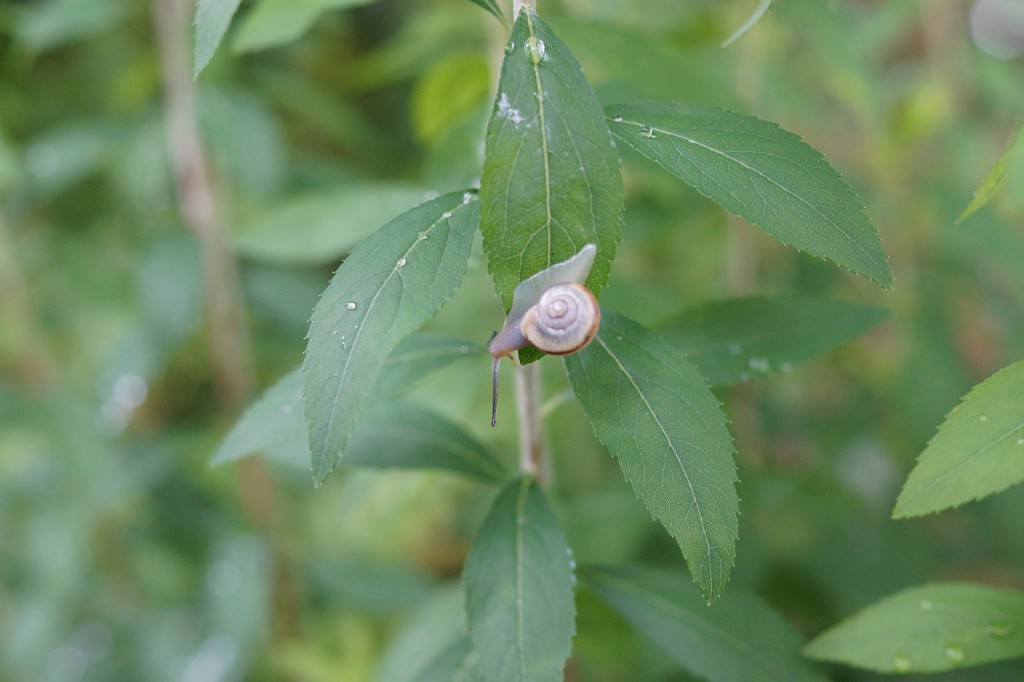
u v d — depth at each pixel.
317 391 0.38
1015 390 0.40
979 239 0.64
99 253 0.80
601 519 0.59
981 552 0.73
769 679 0.45
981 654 0.42
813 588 0.65
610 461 0.72
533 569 0.43
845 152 0.79
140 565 0.78
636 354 0.40
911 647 0.43
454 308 0.71
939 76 0.74
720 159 0.39
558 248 0.38
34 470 0.78
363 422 0.47
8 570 0.78
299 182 0.75
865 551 0.68
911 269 0.69
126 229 0.81
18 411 0.69
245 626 0.68
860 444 0.80
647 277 0.78
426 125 0.58
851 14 0.76
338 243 0.53
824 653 0.43
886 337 0.82
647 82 0.48
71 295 0.79
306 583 0.72
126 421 0.75
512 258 0.38
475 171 0.49
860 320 0.46
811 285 0.70
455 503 0.84
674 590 0.46
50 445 0.69
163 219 0.76
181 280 0.66
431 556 0.87
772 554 0.66
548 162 0.38
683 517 0.40
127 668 0.72
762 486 0.62
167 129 0.71
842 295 0.72
